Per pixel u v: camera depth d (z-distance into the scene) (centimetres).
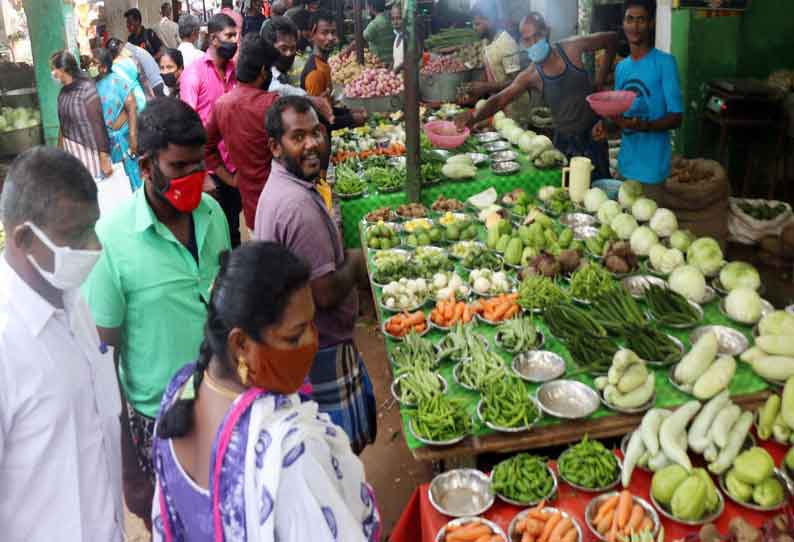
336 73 1066
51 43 846
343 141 726
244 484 143
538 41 599
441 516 253
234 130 480
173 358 273
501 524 246
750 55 695
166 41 1284
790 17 677
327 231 293
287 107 284
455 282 407
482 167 623
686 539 228
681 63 713
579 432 286
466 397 314
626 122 510
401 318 375
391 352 353
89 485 216
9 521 201
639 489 255
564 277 411
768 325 326
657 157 523
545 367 331
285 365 150
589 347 325
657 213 459
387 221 534
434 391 302
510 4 979
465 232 485
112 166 721
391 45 1131
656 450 258
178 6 1653
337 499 149
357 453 326
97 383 223
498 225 463
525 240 446
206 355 155
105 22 1355
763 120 659
